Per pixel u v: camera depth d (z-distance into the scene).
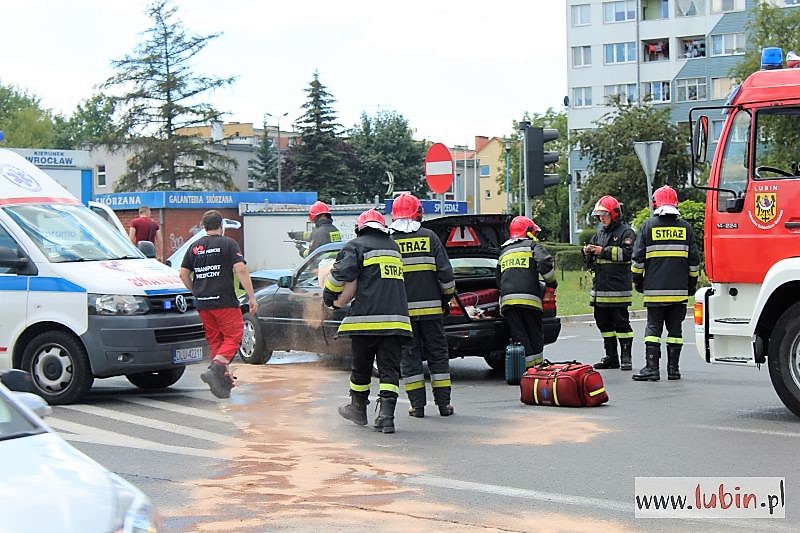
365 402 10.20
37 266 11.69
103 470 4.41
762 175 10.21
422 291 10.70
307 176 76.56
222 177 71.94
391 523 6.69
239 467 8.38
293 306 14.51
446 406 10.72
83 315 11.46
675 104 80.38
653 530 6.49
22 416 4.77
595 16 83.12
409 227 10.76
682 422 10.07
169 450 9.08
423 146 85.94
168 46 70.88
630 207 60.69
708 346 10.63
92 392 12.68
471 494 7.40
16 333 11.62
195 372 14.66
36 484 4.05
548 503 7.13
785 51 49.00
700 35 79.56
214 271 11.80
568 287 34.28
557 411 10.87
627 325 14.16
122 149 71.75
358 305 9.87
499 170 103.44
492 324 13.09
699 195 60.44
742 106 10.30
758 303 10.10
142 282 11.81
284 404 11.55
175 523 6.75
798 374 9.98
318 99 77.06
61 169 20.80
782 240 10.06
